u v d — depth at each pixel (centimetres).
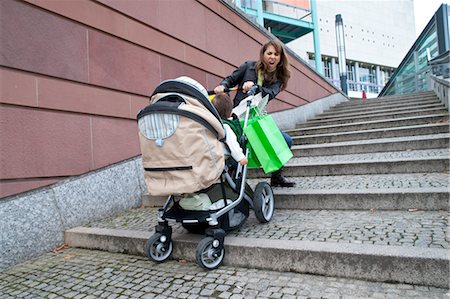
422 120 623
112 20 414
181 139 229
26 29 325
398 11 2827
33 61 328
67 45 362
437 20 973
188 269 253
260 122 301
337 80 2402
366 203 323
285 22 1327
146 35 461
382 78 2717
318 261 225
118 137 416
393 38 2755
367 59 2588
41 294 233
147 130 241
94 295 225
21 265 293
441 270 194
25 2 326
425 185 337
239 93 364
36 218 317
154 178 248
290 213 337
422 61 1157
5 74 305
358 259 214
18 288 246
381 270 208
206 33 588
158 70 479
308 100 997
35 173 323
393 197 313
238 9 688
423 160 400
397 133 579
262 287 214
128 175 421
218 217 254
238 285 219
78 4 375
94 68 389
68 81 361
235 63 671
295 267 232
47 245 323
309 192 347
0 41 302
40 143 330
